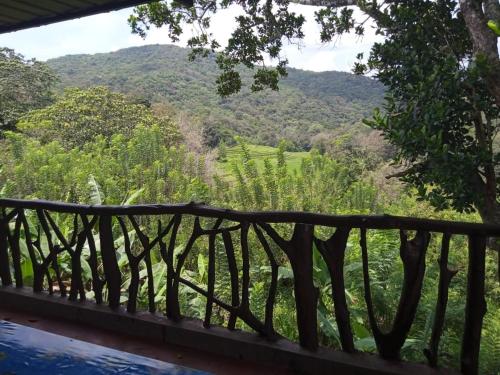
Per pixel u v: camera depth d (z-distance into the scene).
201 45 8.69
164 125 20.05
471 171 4.02
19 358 2.76
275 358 2.54
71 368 2.64
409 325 2.26
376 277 5.09
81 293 3.27
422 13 4.95
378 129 4.34
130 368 2.61
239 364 2.59
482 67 3.87
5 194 8.48
